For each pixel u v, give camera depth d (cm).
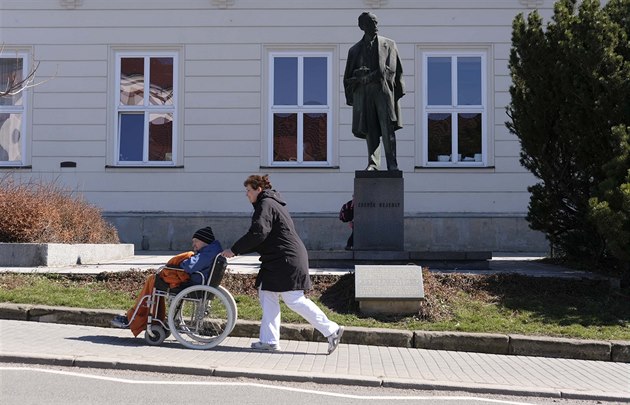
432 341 824
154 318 773
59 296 932
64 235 1255
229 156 1764
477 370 720
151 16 1788
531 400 621
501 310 916
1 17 1789
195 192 1761
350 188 1744
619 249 967
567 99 1117
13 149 1797
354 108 1241
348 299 936
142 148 1791
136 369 667
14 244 1124
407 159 1745
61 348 727
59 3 1788
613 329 855
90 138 1777
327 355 759
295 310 752
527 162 1284
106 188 1769
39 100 1783
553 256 1379
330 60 1778
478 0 1769
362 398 595
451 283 1004
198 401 562
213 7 1783
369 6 1770
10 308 887
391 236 1183
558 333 837
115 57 1797
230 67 1777
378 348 811
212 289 768
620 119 1050
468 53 1773
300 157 1770
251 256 1497
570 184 1175
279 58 1788
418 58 1767
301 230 1725
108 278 1027
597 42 1047
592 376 713
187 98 1777
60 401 548
